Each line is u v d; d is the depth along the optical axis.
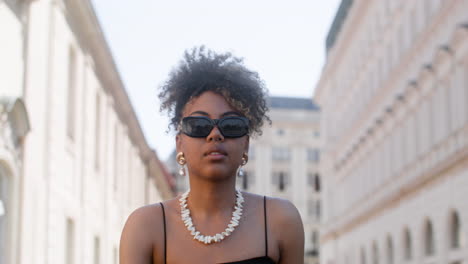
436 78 23.22
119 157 25.08
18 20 11.17
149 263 2.10
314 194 72.44
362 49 36.69
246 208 2.16
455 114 21.44
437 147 23.14
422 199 24.88
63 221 14.91
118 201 24.77
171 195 52.25
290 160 72.62
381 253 31.66
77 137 16.75
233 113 2.12
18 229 10.97
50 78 13.39
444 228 22.27
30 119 11.65
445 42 22.27
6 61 10.51
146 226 2.11
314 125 73.75
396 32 29.44
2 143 10.04
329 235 45.44
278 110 73.31
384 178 31.36
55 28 13.90
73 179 16.19
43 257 12.79
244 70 2.20
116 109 24.23
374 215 33.09
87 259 18.23
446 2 21.64
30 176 11.68
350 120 40.00
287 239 2.17
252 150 71.88
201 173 2.06
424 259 24.56
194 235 2.08
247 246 2.09
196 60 2.22
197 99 2.13
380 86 31.72
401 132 28.39
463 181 20.39
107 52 19.61
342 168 41.88
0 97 9.80
